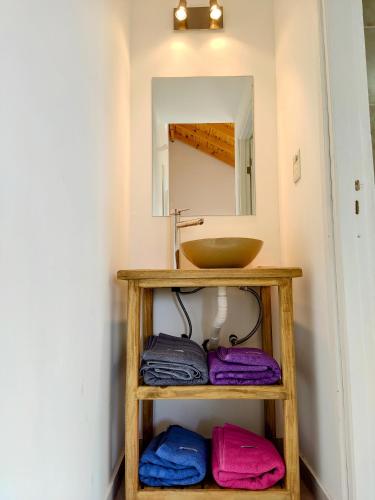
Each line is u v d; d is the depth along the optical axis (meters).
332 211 1.10
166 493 1.15
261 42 1.83
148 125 1.78
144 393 1.16
